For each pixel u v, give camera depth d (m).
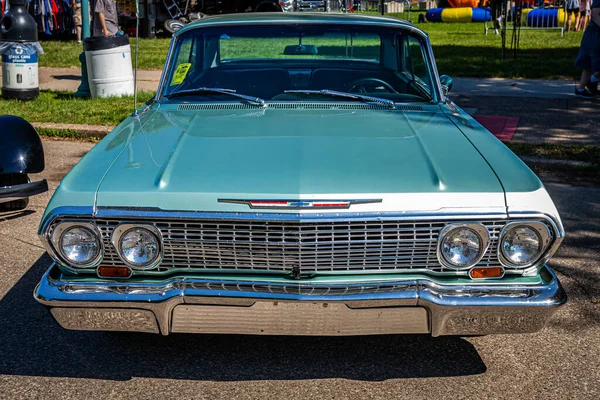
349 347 3.56
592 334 3.73
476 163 3.20
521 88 10.95
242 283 2.92
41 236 2.97
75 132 8.08
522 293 2.95
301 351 3.52
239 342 3.60
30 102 9.52
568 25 22.77
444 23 27.78
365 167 3.12
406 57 4.45
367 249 2.92
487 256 2.97
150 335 3.65
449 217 2.90
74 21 17.64
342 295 2.90
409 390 3.19
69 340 3.61
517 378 3.30
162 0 18.78
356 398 3.12
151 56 14.23
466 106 9.50
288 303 2.91
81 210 2.92
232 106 4.14
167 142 3.46
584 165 6.75
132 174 3.10
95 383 3.21
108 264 2.99
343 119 3.83
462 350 3.56
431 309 2.93
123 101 9.52
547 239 2.95
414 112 4.05
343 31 4.46
